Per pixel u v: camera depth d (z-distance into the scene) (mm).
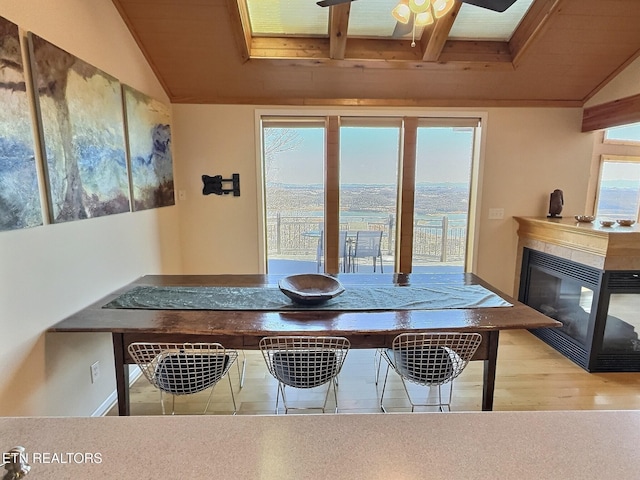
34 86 1719
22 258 1666
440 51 3094
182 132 3578
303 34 3160
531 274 3670
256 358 3062
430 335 1875
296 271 4004
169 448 740
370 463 702
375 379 2730
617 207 4469
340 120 3643
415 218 3889
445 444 758
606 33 2912
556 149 3750
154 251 3123
